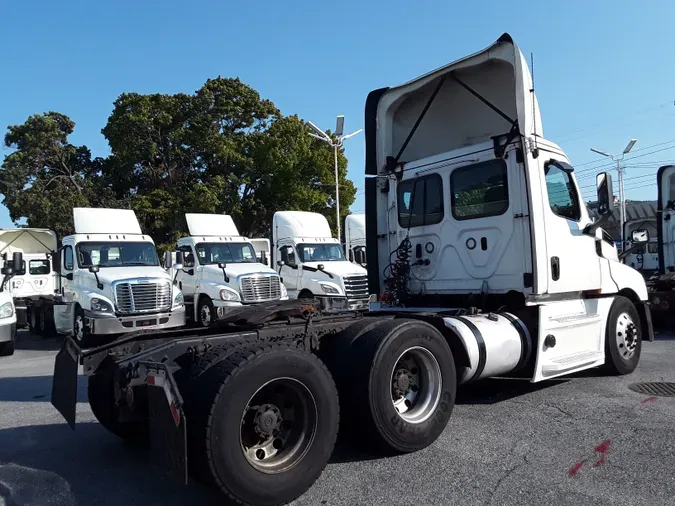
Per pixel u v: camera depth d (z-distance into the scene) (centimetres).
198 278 1658
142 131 3062
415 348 500
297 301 575
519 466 452
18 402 757
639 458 459
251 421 403
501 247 646
